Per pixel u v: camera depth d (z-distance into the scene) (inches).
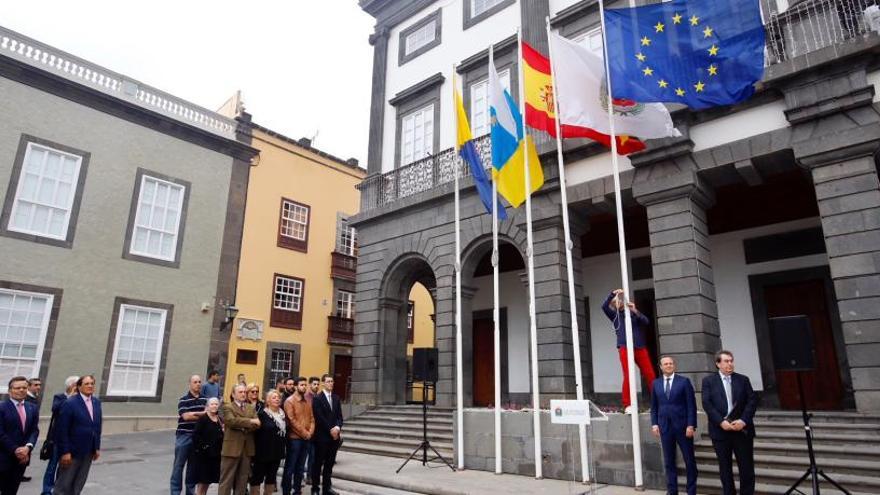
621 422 299.0
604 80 365.7
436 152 575.8
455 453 361.1
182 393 617.3
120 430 558.9
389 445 440.5
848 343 295.4
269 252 774.5
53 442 255.0
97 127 599.2
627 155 402.6
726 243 457.7
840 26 327.9
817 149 324.2
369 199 617.3
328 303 850.1
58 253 550.6
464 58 579.2
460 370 375.6
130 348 587.5
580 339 436.8
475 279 636.1
